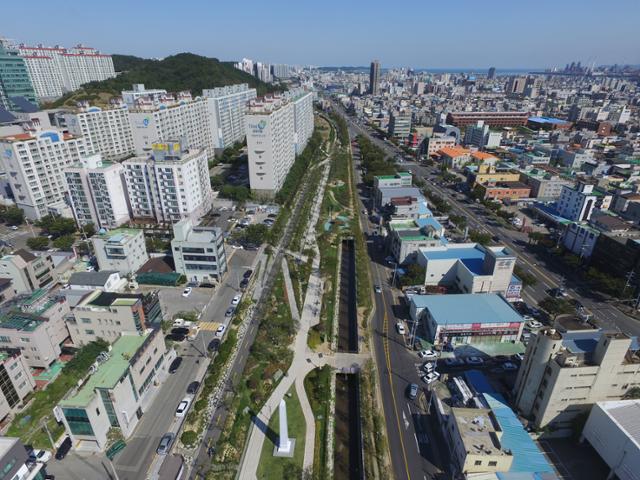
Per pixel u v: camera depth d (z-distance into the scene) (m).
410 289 146.00
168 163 182.12
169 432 88.62
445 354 114.88
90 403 79.50
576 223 175.50
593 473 82.31
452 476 80.50
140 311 106.12
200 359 110.62
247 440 88.12
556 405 87.31
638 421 80.06
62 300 112.88
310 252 171.62
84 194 184.12
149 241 168.62
